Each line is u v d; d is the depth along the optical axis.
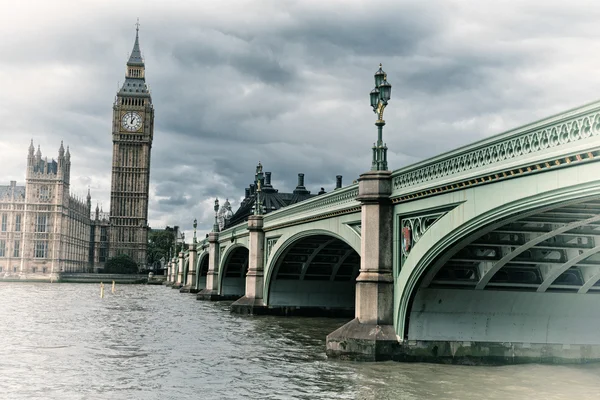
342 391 21.08
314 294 53.62
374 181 26.88
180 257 147.88
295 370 25.34
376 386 21.72
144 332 40.22
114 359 28.67
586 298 26.31
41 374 24.81
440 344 25.97
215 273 82.69
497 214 19.31
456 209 21.69
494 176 19.20
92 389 22.03
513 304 26.14
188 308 65.75
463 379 22.78
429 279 24.94
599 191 15.37
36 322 46.94
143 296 96.69
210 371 25.45
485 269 24.67
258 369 25.80
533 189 17.61
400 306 25.97
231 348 32.38
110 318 51.41
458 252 24.02
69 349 31.78
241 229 62.50
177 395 21.00
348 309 54.00
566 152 15.91
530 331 26.45
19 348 32.03
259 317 51.28
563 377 23.22
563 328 26.62
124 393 21.39
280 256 49.34
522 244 22.67
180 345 33.59
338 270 53.44
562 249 23.52
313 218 37.91
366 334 26.44
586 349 26.47
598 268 24.77
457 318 26.12
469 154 20.80
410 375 23.53
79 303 74.00
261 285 53.84
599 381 22.52
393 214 26.92
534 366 25.47
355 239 31.05
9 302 73.75
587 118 15.48
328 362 26.61
